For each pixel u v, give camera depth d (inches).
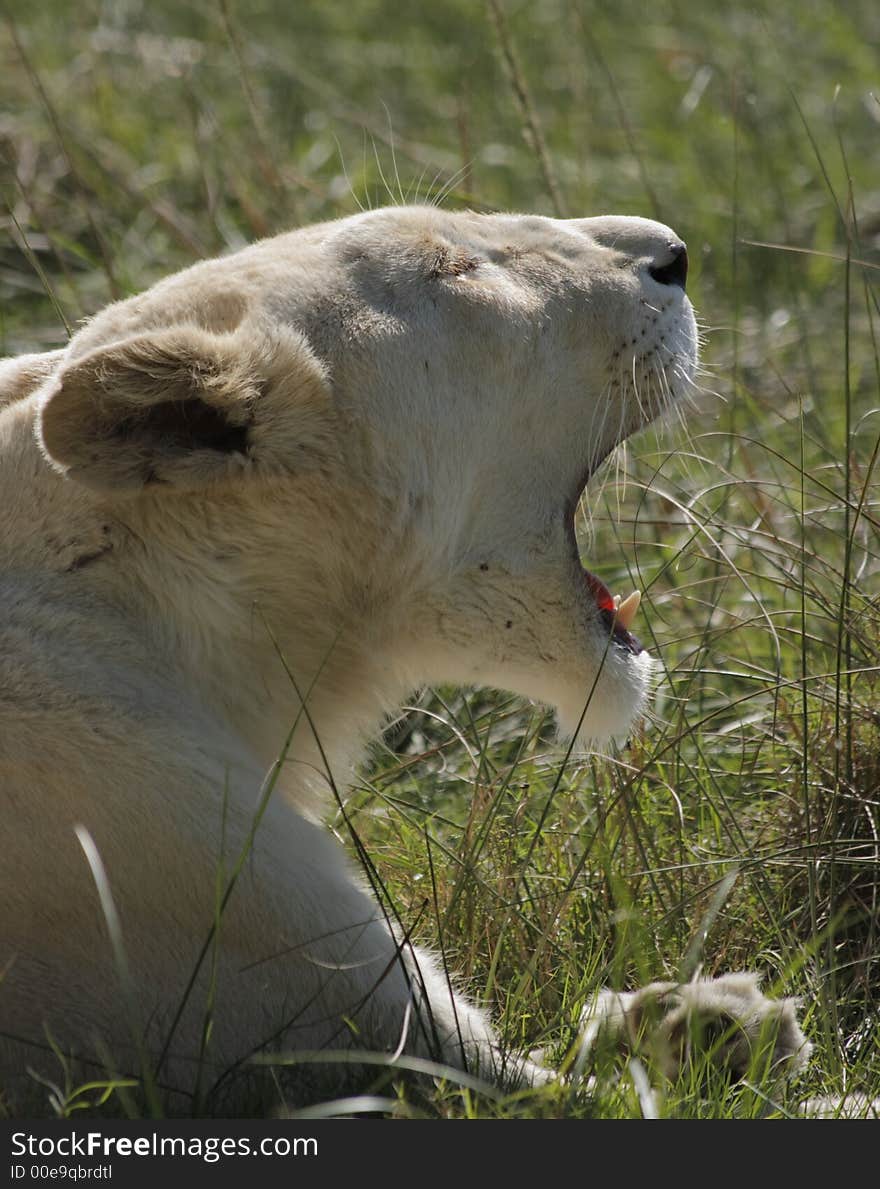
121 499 196.7
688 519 312.7
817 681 290.8
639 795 273.9
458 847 260.1
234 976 185.8
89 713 187.5
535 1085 197.8
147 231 485.1
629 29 681.0
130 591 199.8
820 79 633.6
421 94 618.2
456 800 297.7
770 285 486.3
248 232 479.8
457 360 220.7
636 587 338.6
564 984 234.7
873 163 572.4
